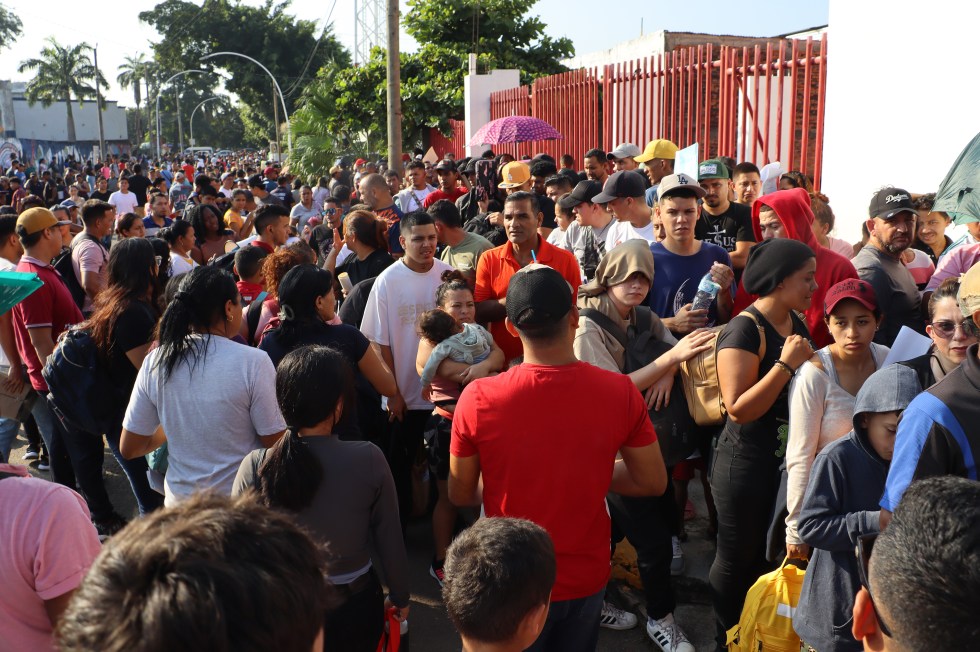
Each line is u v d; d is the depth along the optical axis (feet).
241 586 2.91
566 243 21.04
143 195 54.29
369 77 75.87
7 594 6.04
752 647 9.40
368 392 13.94
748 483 10.52
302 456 8.21
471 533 6.73
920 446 7.11
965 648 3.66
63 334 13.87
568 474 8.18
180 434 9.95
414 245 14.89
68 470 17.24
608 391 8.33
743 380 10.12
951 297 8.21
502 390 8.28
